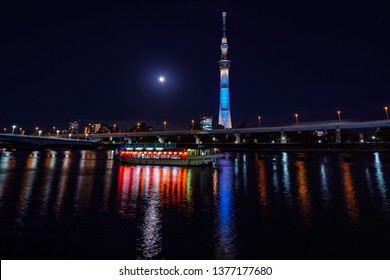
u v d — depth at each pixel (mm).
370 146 155000
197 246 14281
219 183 37594
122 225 17734
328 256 13078
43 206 22750
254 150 191875
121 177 44125
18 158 92125
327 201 25453
